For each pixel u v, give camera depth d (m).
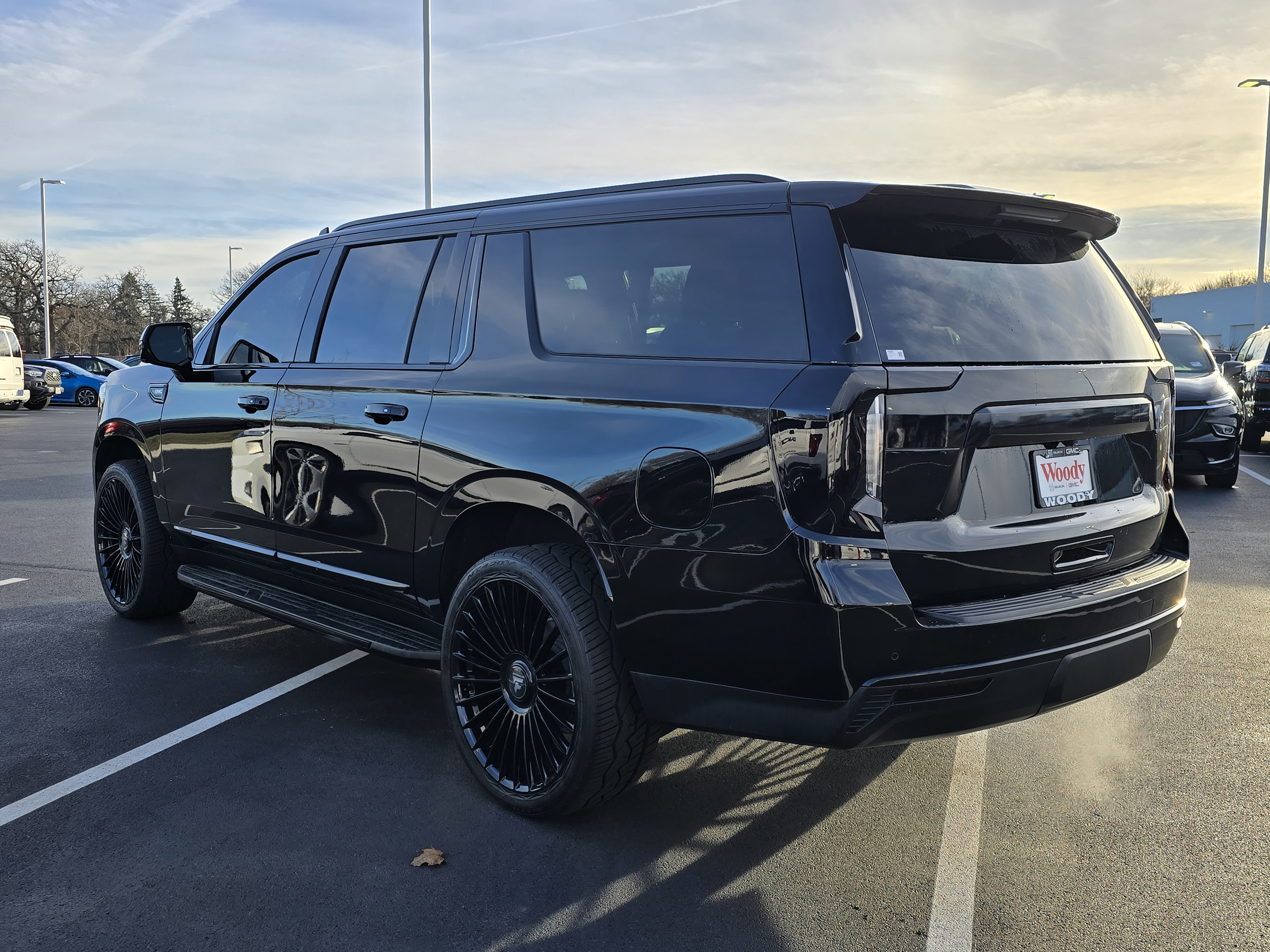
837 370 2.41
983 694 2.51
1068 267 3.04
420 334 3.53
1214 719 3.87
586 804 2.94
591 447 2.83
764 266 2.65
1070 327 2.88
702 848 2.86
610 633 2.85
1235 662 4.54
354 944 2.38
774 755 3.55
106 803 3.13
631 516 2.72
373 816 3.06
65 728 3.77
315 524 3.82
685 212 2.87
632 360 2.86
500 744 3.18
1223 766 3.42
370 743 3.65
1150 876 2.70
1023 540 2.61
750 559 2.49
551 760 2.98
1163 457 3.16
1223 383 10.21
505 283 3.30
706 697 2.65
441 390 3.31
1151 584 2.88
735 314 2.67
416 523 3.37
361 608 3.79
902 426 2.40
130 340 79.00
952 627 2.42
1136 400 2.99
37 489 10.70
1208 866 2.75
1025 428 2.62
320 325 3.97
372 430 3.52
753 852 2.84
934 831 2.96
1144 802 3.15
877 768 3.43
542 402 3.00
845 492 2.36
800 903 2.57
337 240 4.06
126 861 2.77
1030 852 2.83
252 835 2.93
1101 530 2.83
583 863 2.78
